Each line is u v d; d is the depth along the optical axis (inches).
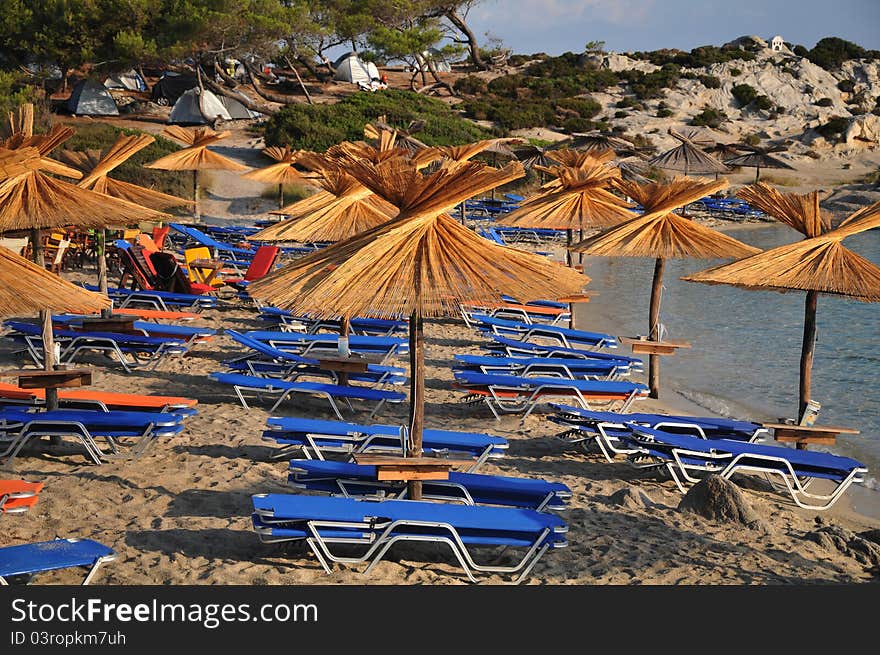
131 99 1803.6
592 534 255.0
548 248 1111.0
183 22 1572.3
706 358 570.9
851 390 495.2
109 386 391.2
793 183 1940.2
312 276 220.8
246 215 1144.2
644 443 316.5
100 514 245.0
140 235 629.3
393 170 223.8
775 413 445.4
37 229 290.7
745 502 275.9
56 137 296.5
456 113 2074.3
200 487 271.9
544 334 531.5
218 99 1718.8
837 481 303.1
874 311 761.0
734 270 313.4
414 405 229.3
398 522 210.5
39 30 1593.3
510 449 345.7
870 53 3211.1
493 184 219.3
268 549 228.8
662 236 412.5
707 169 1413.6
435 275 215.3
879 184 1840.6
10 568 171.2
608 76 2679.6
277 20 1674.5
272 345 454.0
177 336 449.4
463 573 223.1
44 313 295.7
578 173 527.5
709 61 2901.1
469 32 2859.3
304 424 296.4
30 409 315.9
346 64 2332.7
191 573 211.8
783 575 231.3
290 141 1497.3
